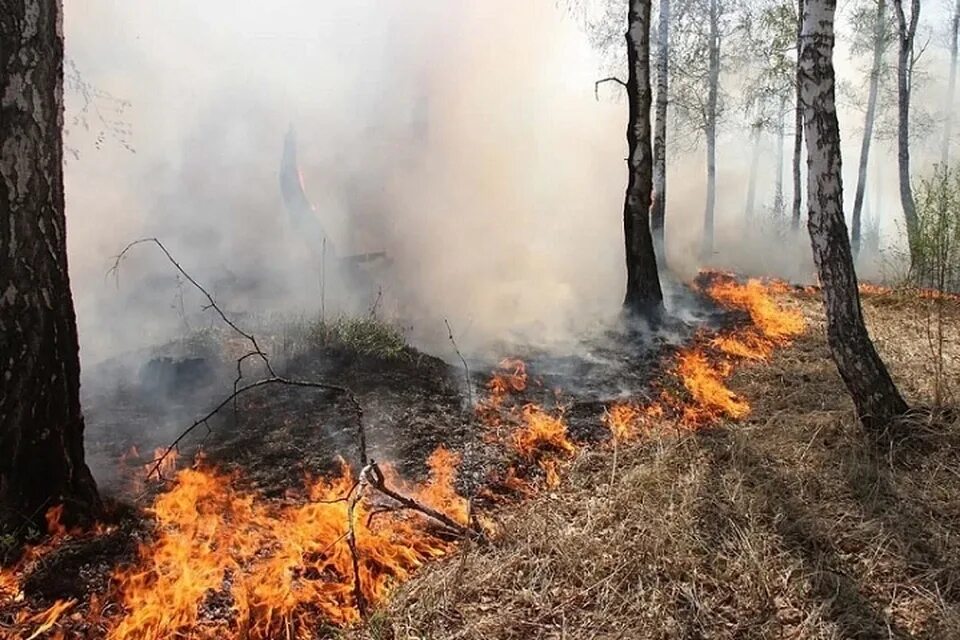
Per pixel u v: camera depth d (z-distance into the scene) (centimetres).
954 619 275
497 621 286
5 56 296
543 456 466
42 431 320
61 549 308
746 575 308
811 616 281
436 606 295
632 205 772
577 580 313
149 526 340
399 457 442
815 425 473
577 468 442
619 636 276
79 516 329
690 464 422
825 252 451
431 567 331
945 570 307
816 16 438
